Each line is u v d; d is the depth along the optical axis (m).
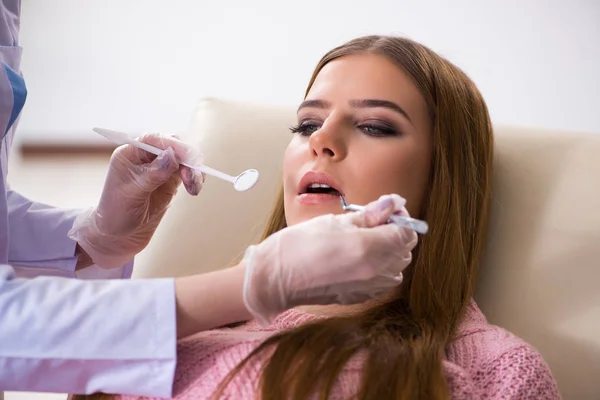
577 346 1.04
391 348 0.84
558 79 2.56
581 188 1.13
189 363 0.87
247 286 0.78
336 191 0.97
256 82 3.03
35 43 3.22
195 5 3.14
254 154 1.36
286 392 0.80
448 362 0.87
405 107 0.99
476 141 1.10
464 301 1.02
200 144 1.38
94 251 1.17
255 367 0.84
